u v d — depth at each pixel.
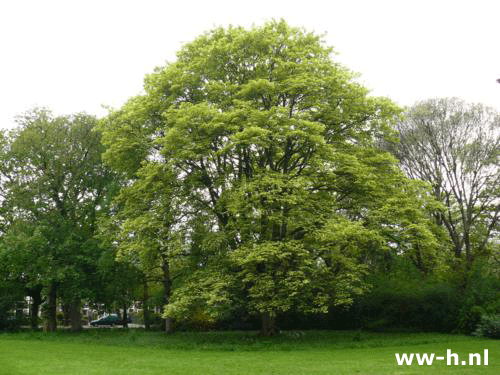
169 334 33.91
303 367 18.34
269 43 27.78
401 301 35.66
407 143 40.44
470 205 39.81
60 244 36.31
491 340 28.36
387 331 35.78
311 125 24.70
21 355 23.17
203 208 28.61
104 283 38.66
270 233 27.44
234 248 27.45
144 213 28.09
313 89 26.47
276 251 23.94
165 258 29.06
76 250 36.91
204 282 25.98
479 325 30.89
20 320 43.19
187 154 25.48
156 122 29.78
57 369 18.45
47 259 35.75
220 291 25.11
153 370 18.03
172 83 28.77
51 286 39.81
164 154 26.89
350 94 27.84
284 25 29.59
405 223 26.89
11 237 35.78
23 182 38.81
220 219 28.75
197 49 30.34
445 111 40.03
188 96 29.16
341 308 37.53
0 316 41.00
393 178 28.84
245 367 18.55
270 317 30.14
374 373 16.75
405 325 36.19
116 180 37.97
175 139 25.88
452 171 39.84
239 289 26.66
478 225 42.41
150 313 48.75
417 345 25.88
